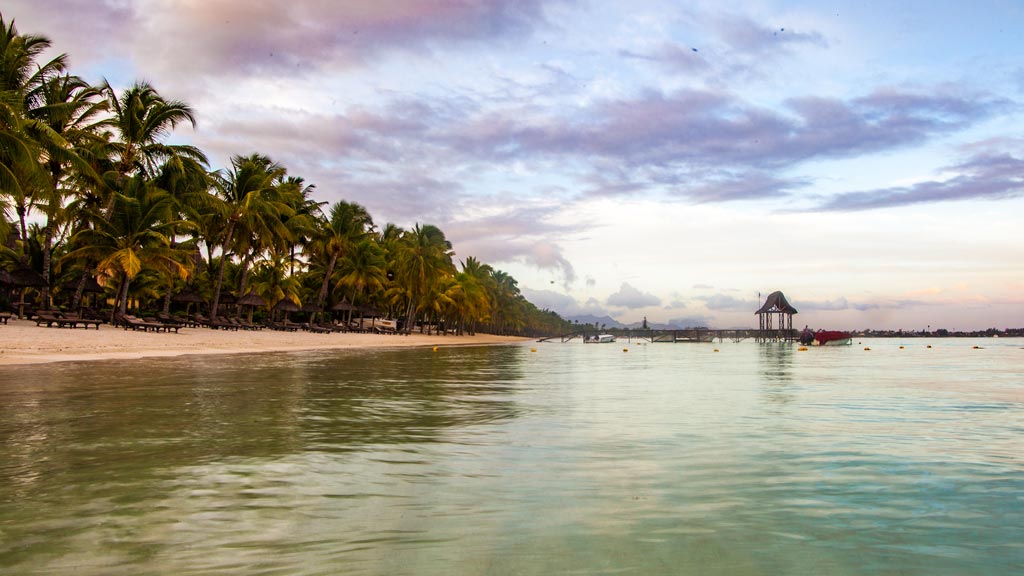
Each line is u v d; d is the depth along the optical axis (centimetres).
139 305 5634
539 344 9606
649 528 445
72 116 3400
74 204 3647
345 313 7025
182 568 365
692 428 887
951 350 6488
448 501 507
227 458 656
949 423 948
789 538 427
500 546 407
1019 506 504
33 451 673
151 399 1112
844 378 2002
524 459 670
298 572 361
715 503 507
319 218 5884
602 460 667
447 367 2473
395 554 391
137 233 3591
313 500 506
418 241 7538
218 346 3284
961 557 396
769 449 730
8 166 2592
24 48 3231
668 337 11456
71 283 3897
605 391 1480
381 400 1220
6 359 1942
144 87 3816
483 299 9562
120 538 413
